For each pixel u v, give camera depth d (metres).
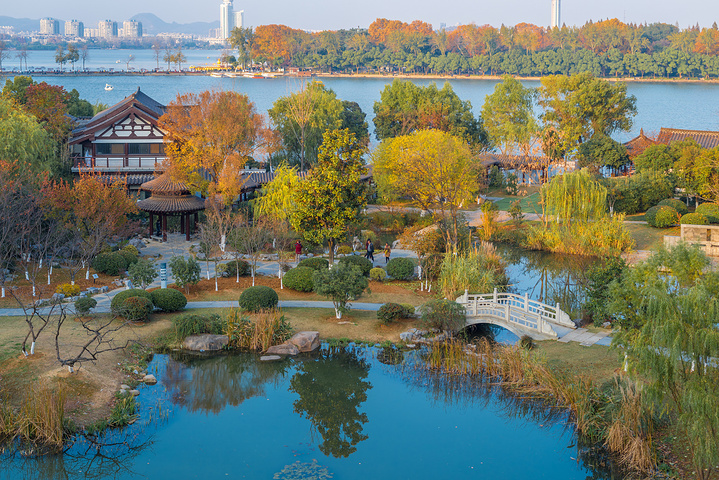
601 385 25.84
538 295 42.59
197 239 55.66
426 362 30.52
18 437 22.61
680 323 18.34
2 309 34.38
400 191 65.62
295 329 34.09
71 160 63.06
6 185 39.62
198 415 25.73
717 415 17.72
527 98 102.75
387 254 49.09
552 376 26.64
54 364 27.31
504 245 58.44
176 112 56.84
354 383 29.00
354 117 103.88
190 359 31.12
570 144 92.25
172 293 35.66
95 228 42.88
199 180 55.59
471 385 28.33
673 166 69.75
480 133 100.56
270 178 67.56
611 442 22.16
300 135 86.31
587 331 33.47
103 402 25.50
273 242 51.41
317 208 41.41
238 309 36.19
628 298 25.08
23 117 52.69
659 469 20.70
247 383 29.16
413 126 96.31
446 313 33.41
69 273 42.44
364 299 39.56
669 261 23.48
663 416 22.89
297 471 21.39
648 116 168.75
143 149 65.12
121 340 31.41
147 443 23.28
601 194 56.25
